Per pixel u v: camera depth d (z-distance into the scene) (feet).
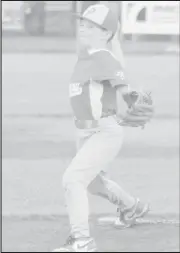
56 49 250.57
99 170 57.11
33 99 143.33
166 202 72.64
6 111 127.24
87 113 56.49
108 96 56.75
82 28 58.18
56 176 82.69
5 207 69.92
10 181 79.87
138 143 102.83
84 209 56.08
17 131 109.81
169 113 127.44
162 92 153.99
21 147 98.32
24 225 64.69
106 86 56.59
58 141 102.94
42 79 173.99
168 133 110.83
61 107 134.41
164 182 80.64
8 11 305.12
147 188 77.82
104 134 56.90
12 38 283.38
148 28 252.83
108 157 57.26
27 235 61.98
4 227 63.62
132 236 62.23
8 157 91.97
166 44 251.39
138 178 82.12
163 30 255.91
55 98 145.79
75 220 55.98
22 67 198.59
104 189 63.00
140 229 64.28
